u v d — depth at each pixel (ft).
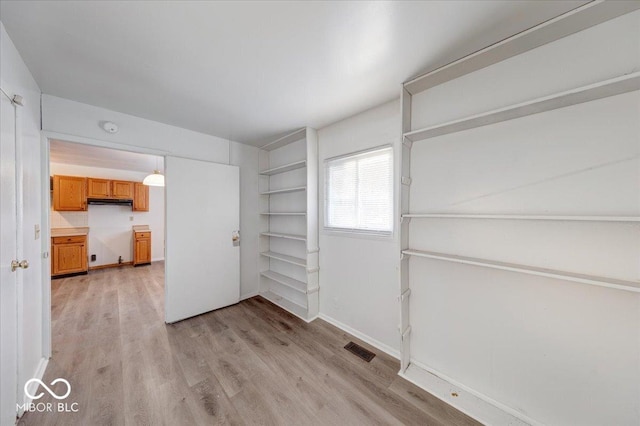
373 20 4.11
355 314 8.25
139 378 5.96
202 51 4.95
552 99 3.99
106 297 11.53
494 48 4.51
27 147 5.50
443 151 5.87
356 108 7.62
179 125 9.18
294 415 4.95
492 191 5.13
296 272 10.93
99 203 16.72
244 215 11.63
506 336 5.01
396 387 5.76
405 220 6.25
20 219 4.78
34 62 5.29
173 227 9.07
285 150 11.38
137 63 5.36
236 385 5.78
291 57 5.14
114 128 7.73
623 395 3.87
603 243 3.98
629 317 3.82
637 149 3.70
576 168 4.19
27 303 5.36
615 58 3.84
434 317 6.13
